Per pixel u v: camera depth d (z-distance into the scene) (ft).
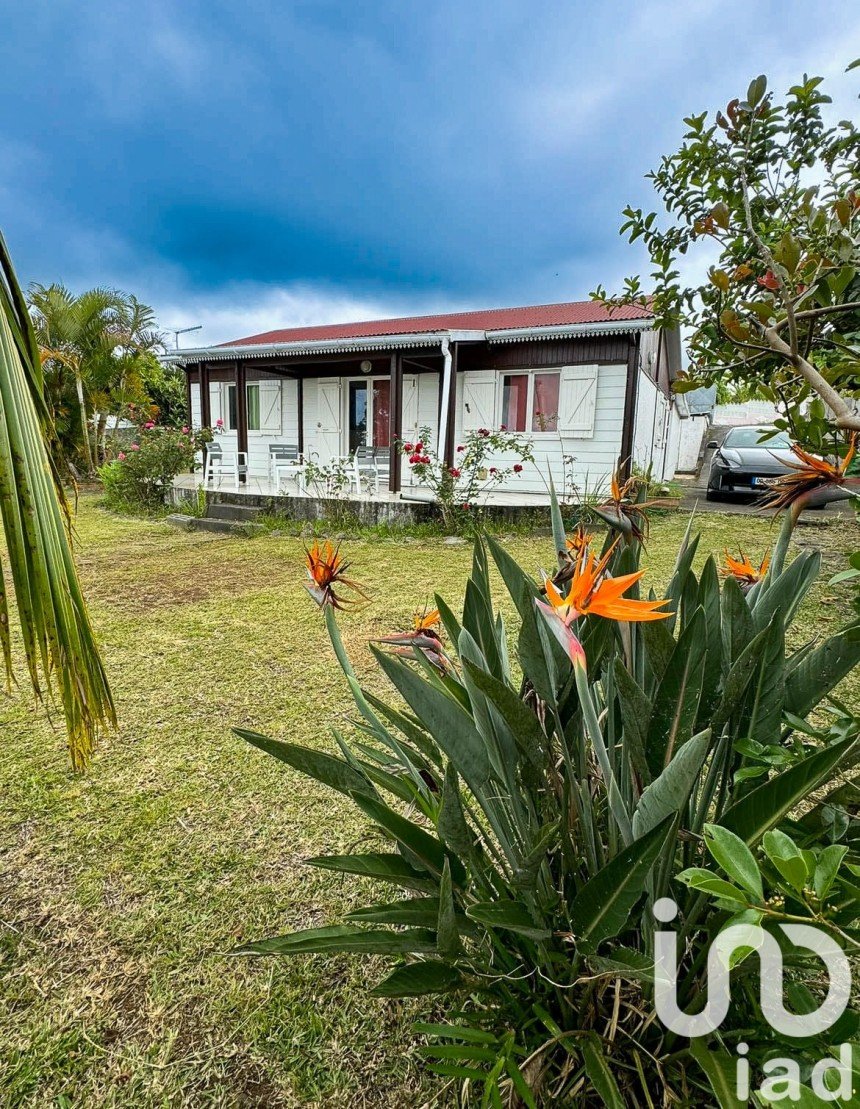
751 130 5.05
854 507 3.82
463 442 31.32
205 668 10.48
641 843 2.28
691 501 31.42
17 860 5.84
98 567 18.63
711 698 3.10
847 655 3.14
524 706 2.64
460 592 14.97
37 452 3.30
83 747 3.71
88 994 4.45
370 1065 3.91
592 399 27.76
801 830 3.03
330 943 2.94
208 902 5.31
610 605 2.37
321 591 3.97
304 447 36.88
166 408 64.23
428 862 3.18
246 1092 3.77
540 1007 3.09
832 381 4.33
